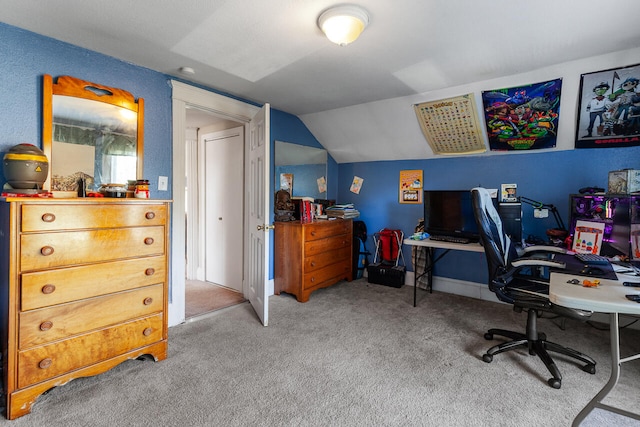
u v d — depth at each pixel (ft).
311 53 7.30
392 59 7.58
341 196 14.88
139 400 5.59
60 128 6.77
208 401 5.58
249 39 6.64
